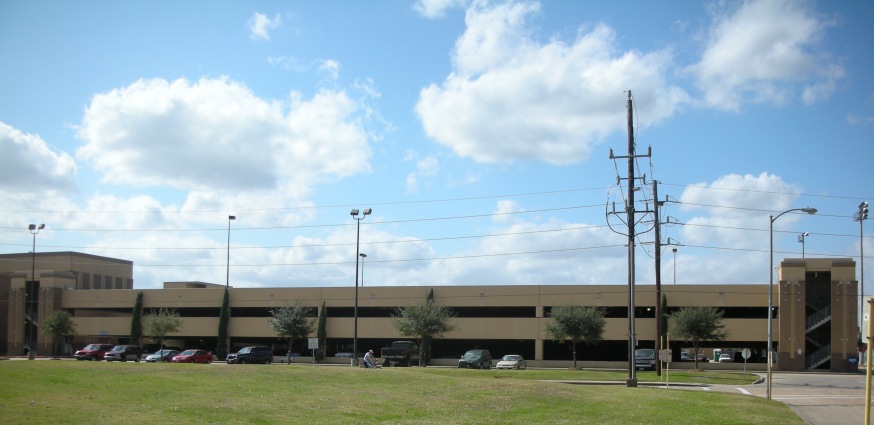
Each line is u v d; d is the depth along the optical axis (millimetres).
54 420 15773
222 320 78562
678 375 52438
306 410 20734
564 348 74438
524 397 27094
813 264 67938
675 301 70875
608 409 25203
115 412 17453
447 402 24922
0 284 85312
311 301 78125
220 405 19969
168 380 24094
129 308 83562
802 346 67000
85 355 65125
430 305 70438
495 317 73938
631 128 41125
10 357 76250
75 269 94750
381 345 78438
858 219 67438
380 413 21562
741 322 69250
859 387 43781
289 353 73500
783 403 31484
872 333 11453
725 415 24953
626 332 70938
